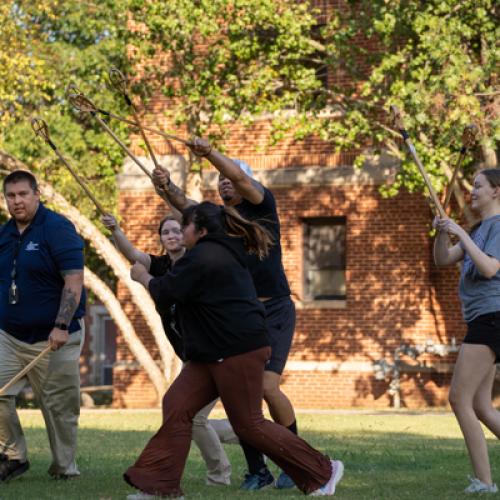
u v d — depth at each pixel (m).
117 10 54.12
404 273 59.50
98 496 18.89
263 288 20.53
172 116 55.06
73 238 21.33
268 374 20.50
